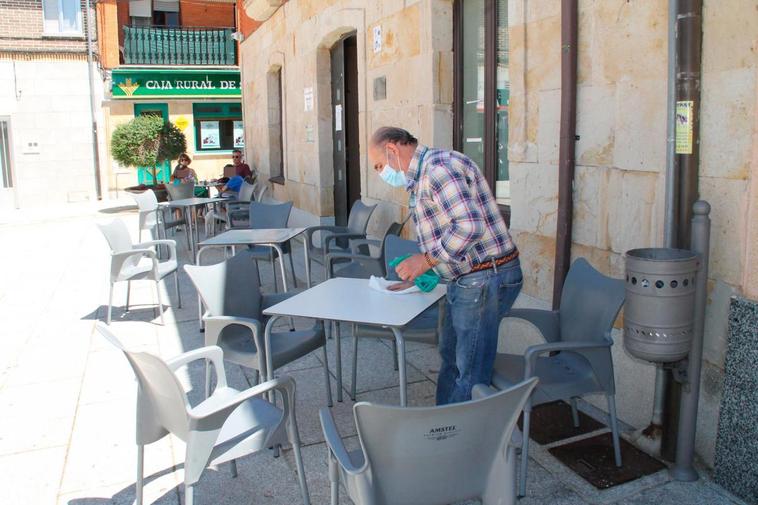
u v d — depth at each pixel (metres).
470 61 5.35
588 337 3.16
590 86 3.71
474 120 5.34
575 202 3.88
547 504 2.94
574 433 3.57
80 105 17.20
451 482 2.10
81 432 3.75
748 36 2.78
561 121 3.85
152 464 3.40
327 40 8.11
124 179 18.45
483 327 3.02
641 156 3.39
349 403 4.08
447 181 2.84
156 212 8.66
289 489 3.16
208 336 3.50
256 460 3.42
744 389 2.84
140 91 18.09
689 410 3.02
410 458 2.02
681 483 3.05
